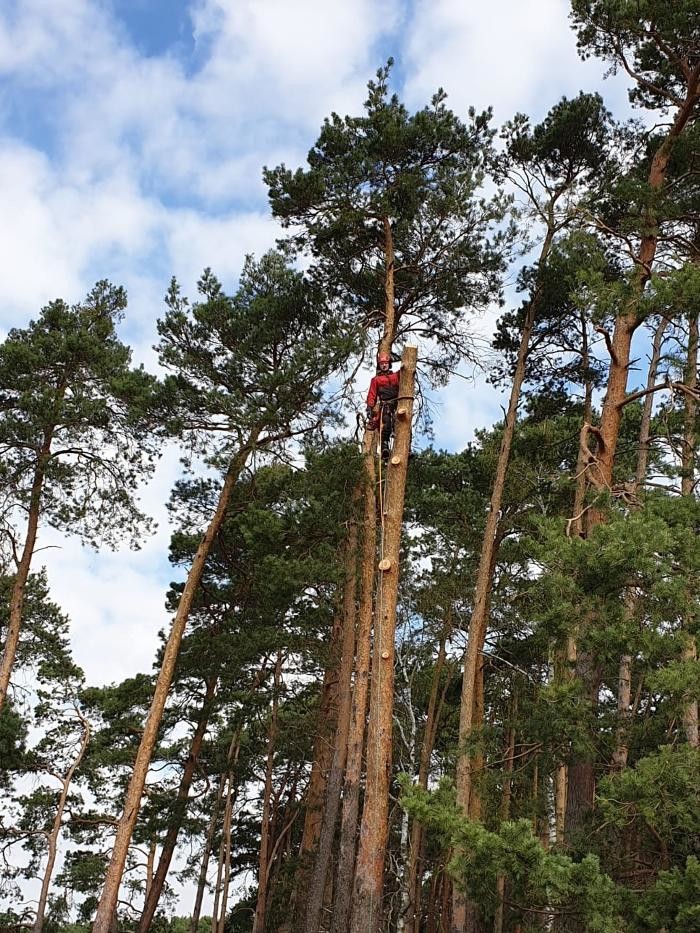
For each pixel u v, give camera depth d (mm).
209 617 25734
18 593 23281
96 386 23328
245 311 20031
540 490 19609
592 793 12266
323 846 19234
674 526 11398
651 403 17625
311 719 26953
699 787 9570
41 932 28109
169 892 32000
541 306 18266
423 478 22406
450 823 9836
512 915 13594
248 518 19859
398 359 17812
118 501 23328
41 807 30438
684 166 15891
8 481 22562
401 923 23578
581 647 11273
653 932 9000
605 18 15492
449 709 25906
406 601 24000
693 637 10469
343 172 18312
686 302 12422
